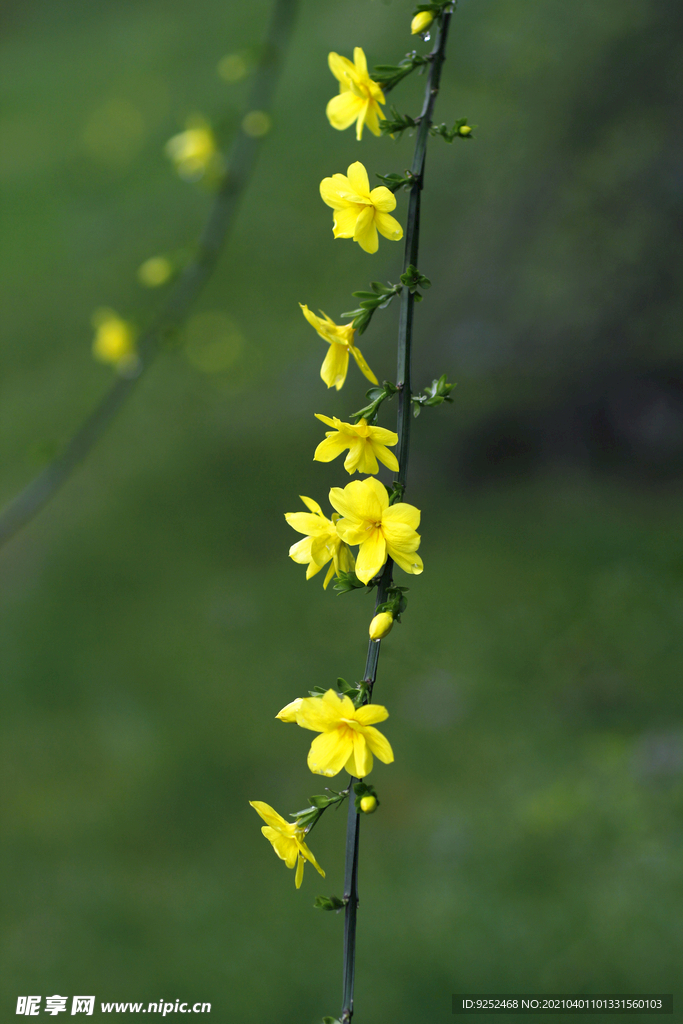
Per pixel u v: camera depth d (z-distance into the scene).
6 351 5.83
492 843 2.57
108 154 7.39
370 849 2.68
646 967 2.13
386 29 4.58
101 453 4.79
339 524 1.22
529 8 3.27
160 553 4.11
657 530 3.39
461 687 3.13
